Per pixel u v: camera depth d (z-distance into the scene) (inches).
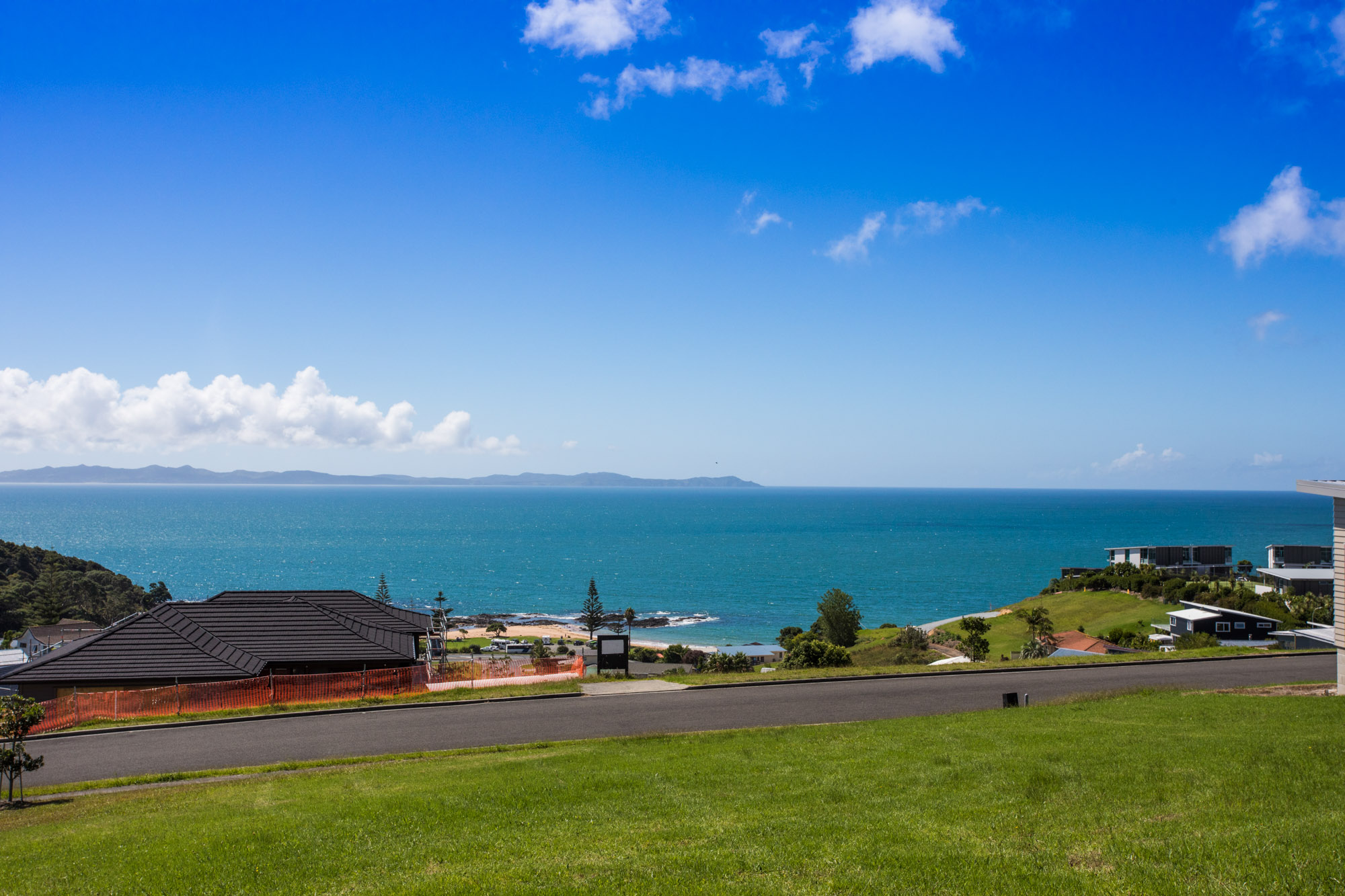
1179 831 418.3
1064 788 544.4
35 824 624.4
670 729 946.7
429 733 952.9
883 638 3467.0
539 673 1552.7
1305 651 1501.0
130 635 1359.5
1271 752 611.8
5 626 3634.4
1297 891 323.0
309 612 1519.4
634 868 404.2
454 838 501.7
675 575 7647.6
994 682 1204.5
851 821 489.4
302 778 748.0
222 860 479.2
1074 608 3469.5
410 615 1774.1
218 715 1059.9
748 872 390.9
